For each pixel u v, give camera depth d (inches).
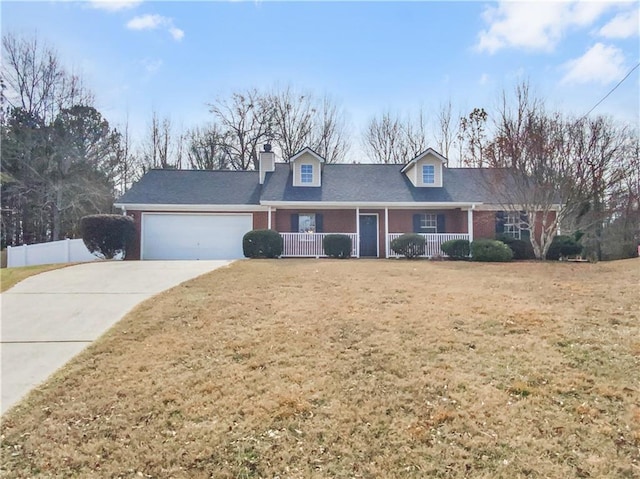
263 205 721.0
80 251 714.2
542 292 313.9
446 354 192.1
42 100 1090.1
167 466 120.7
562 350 192.2
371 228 767.7
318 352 198.5
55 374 184.7
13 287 372.2
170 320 254.8
